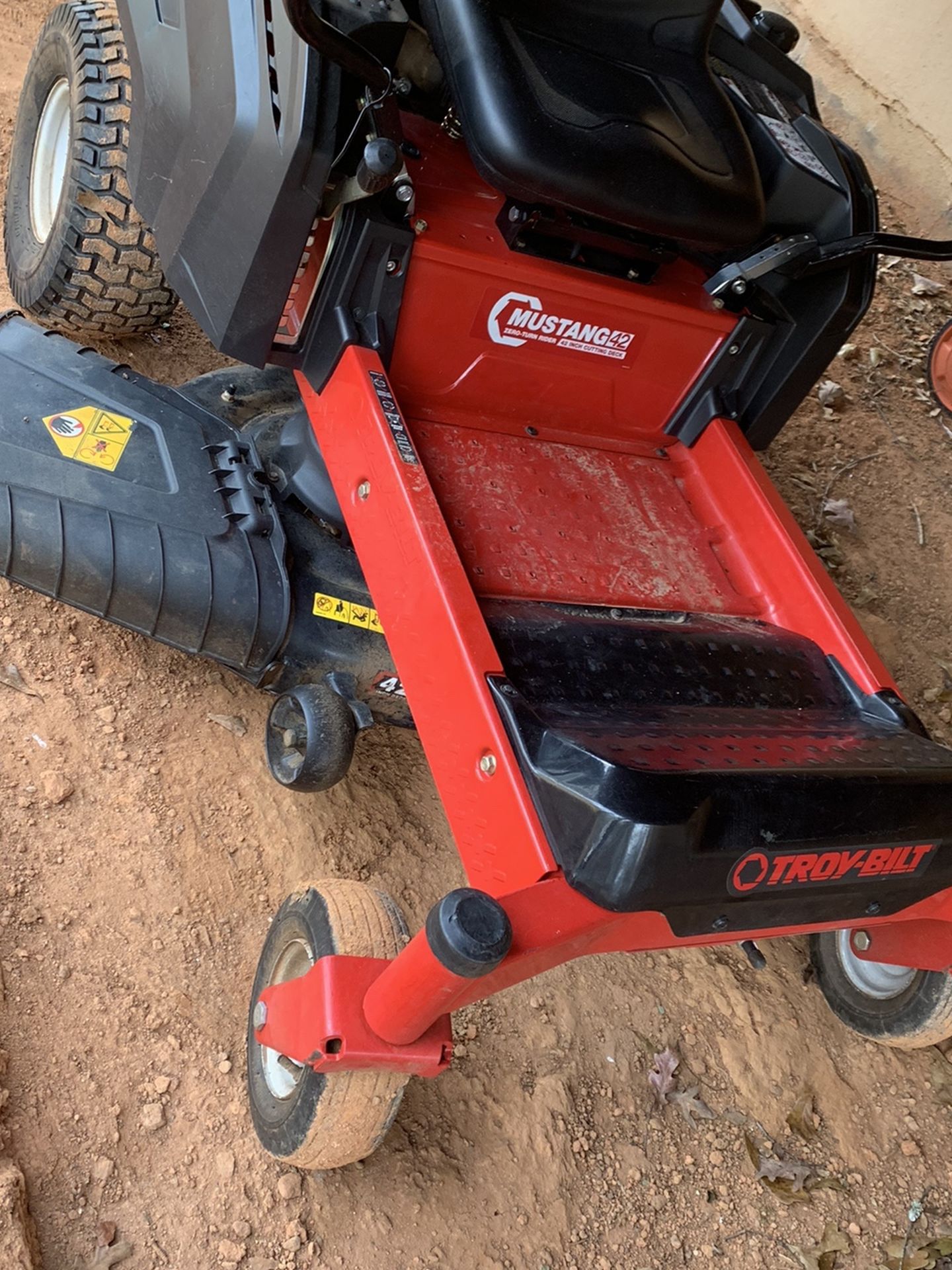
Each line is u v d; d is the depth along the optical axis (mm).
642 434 1407
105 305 1583
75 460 1271
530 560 1170
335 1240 1061
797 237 1287
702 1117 1307
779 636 1232
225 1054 1145
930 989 1266
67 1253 969
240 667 1317
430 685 1016
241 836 1307
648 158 1104
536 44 1084
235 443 1403
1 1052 1037
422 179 1201
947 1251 1275
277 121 1060
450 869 1412
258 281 1142
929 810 945
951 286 2826
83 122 1410
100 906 1184
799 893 902
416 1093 1197
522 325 1235
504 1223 1135
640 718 1007
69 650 1370
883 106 2922
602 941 884
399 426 1131
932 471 2338
